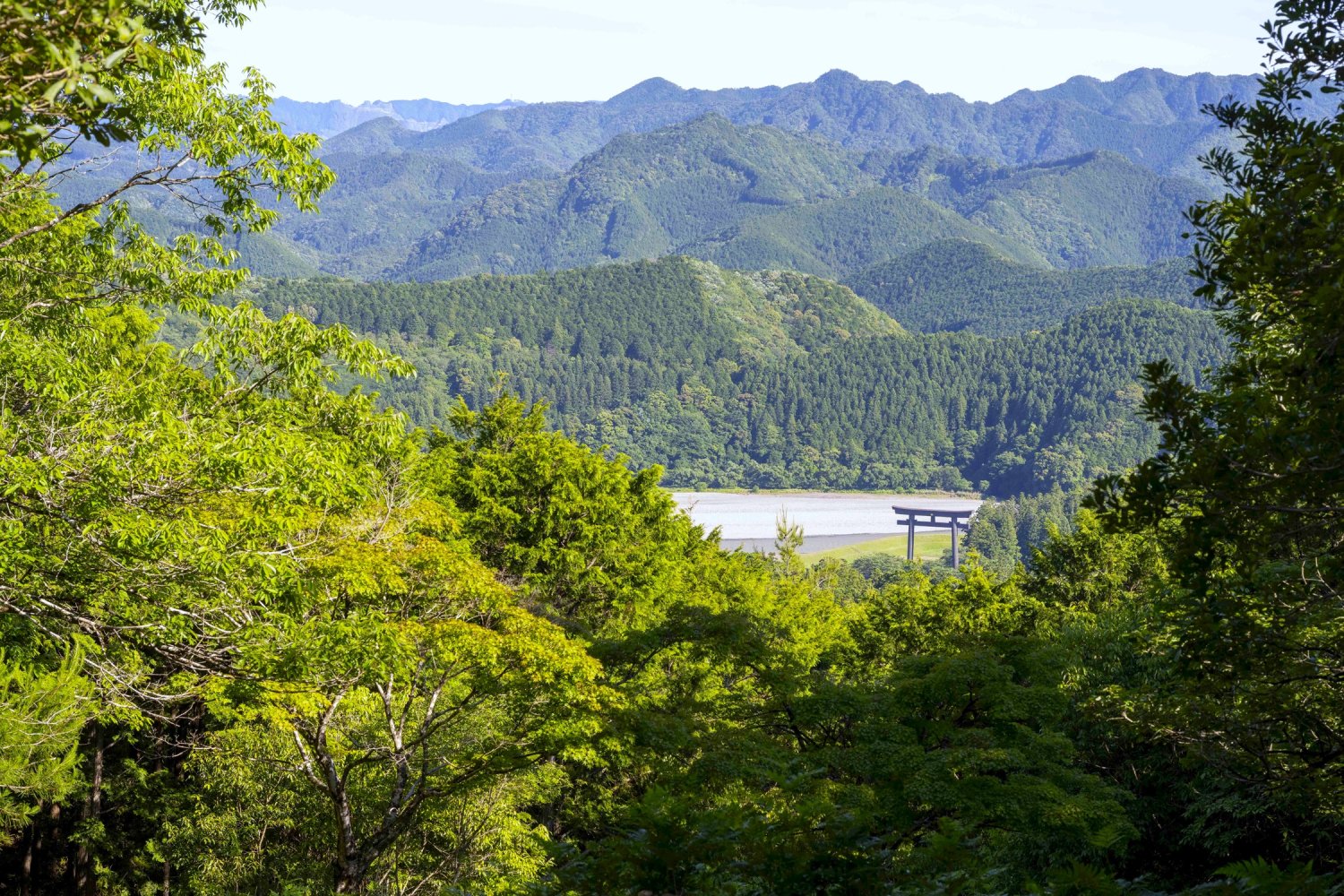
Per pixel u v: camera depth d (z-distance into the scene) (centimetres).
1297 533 638
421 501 1667
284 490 1017
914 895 539
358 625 1141
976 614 2881
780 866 554
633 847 567
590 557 2788
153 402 1023
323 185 1251
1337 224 587
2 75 388
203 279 1284
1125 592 3120
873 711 1404
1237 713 931
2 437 902
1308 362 585
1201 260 746
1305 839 1623
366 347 1270
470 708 1591
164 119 1132
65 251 1256
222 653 1099
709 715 1655
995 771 1334
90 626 1031
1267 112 729
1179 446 651
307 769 1550
